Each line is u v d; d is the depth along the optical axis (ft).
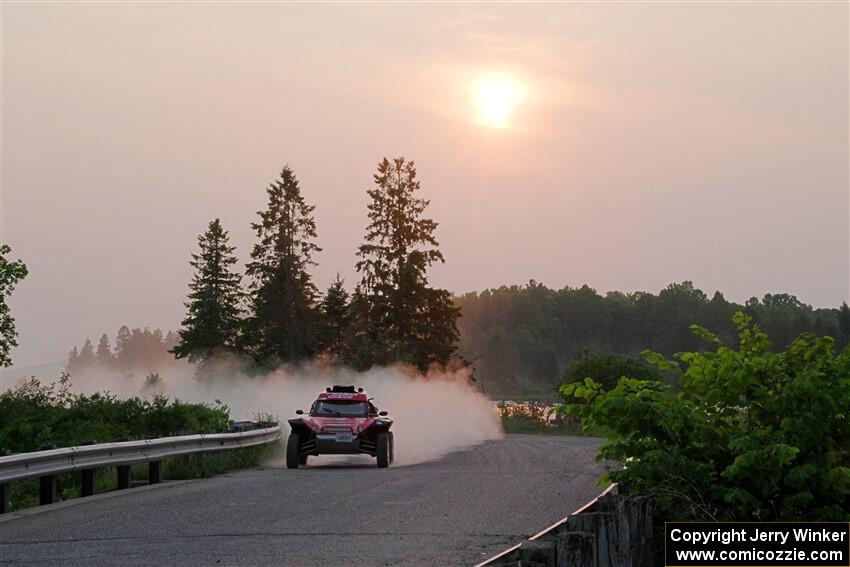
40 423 79.92
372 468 76.74
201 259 272.10
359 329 249.55
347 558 33.63
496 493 53.42
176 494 54.70
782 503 30.45
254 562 32.94
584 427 32.68
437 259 253.24
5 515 46.39
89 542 37.47
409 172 255.70
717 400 31.32
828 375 30.86
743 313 33.60
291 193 259.60
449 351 245.86
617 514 24.11
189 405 90.43
